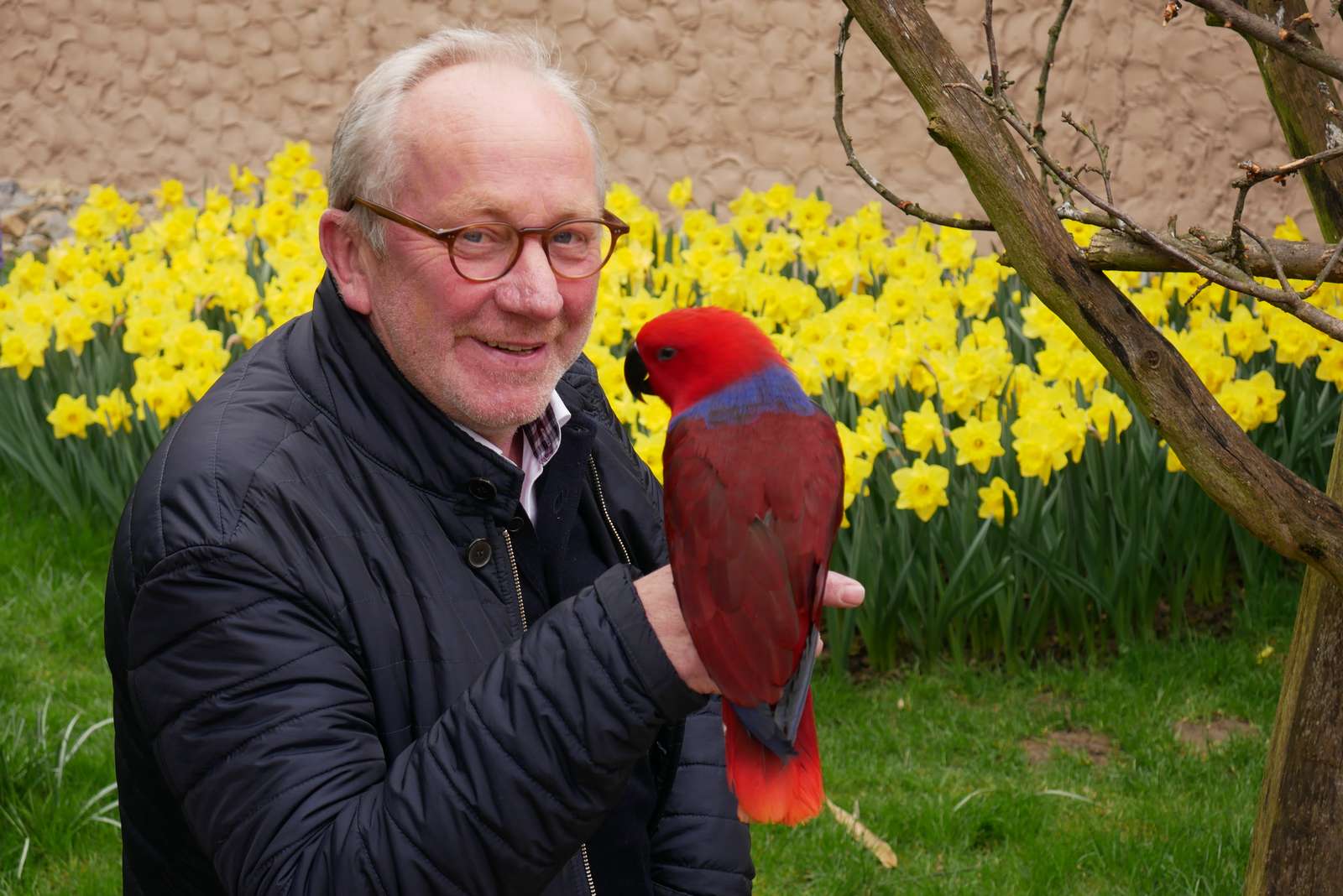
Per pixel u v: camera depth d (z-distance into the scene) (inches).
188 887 71.6
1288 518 75.3
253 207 278.2
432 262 66.9
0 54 461.1
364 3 442.3
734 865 81.7
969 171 75.5
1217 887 149.6
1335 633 88.1
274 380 71.2
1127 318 75.0
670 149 428.8
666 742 81.7
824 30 416.2
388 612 67.1
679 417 60.3
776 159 422.6
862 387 195.0
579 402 83.8
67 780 162.6
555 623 59.6
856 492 184.5
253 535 63.7
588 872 73.9
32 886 145.3
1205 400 74.8
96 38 456.4
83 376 235.6
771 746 53.0
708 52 423.5
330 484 68.1
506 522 72.3
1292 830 90.7
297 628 63.2
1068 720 187.5
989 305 230.8
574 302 70.1
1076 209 76.6
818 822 162.9
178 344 214.7
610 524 83.1
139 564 64.0
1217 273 71.8
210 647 61.9
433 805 57.7
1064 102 391.9
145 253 273.1
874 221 256.4
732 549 55.0
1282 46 67.8
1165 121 389.4
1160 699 189.2
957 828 163.0
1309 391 212.4
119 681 68.8
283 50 448.5
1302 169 94.1
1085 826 162.1
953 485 194.4
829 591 59.0
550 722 57.8
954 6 394.0
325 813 59.5
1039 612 199.2
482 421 69.9
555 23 430.6
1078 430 185.8
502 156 66.3
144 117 456.8
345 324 71.4
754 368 60.2
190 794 61.7
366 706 64.4
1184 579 203.3
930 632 198.2
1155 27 387.9
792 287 225.3
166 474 66.1
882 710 191.0
